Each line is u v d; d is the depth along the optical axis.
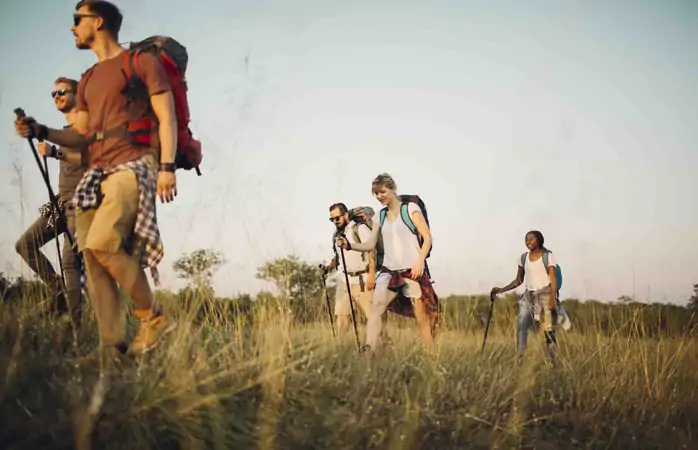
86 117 4.39
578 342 7.07
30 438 3.23
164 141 4.21
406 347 6.16
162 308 4.28
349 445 3.97
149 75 4.22
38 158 4.39
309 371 4.71
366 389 4.66
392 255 6.88
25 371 3.71
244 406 4.07
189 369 4.00
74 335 4.22
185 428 3.57
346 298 8.04
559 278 7.98
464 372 5.56
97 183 4.09
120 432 3.38
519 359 6.26
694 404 5.80
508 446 4.51
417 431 4.27
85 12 4.37
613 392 5.73
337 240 6.89
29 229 5.00
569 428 5.10
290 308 5.09
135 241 4.15
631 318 6.92
